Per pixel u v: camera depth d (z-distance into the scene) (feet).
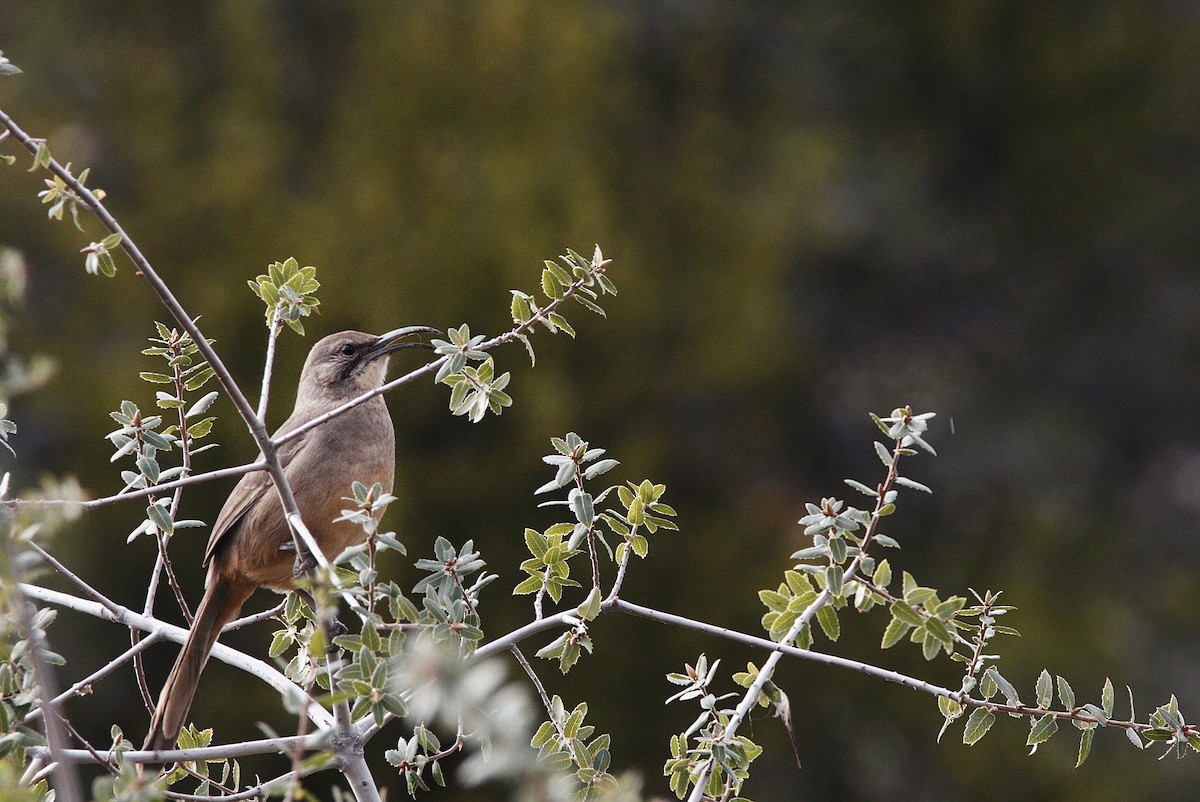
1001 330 70.64
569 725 16.70
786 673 51.67
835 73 70.95
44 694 12.39
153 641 19.39
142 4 60.59
